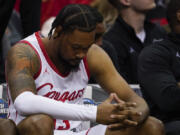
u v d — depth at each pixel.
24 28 12.36
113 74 9.11
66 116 7.78
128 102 8.53
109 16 15.73
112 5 14.70
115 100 8.01
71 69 8.67
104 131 8.56
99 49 9.30
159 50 10.83
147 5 13.91
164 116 10.47
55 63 8.53
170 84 10.27
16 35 15.22
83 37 7.80
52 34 8.52
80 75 8.88
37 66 8.41
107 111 7.80
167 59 10.76
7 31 14.64
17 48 8.43
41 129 7.31
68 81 8.70
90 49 9.15
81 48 7.91
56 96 8.59
